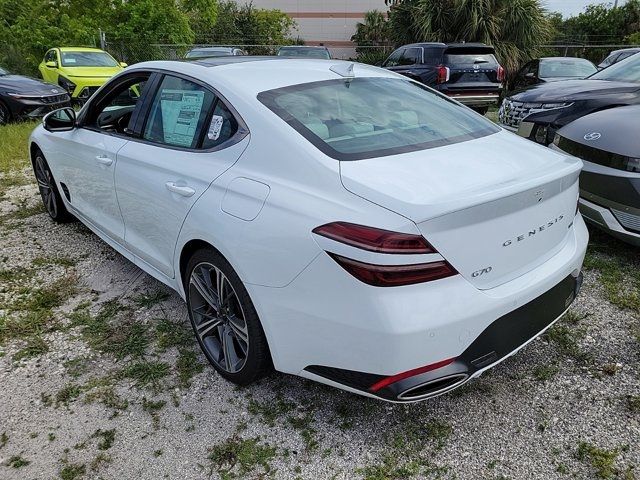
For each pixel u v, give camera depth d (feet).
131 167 9.80
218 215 7.60
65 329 9.98
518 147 8.25
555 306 7.59
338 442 7.25
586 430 7.32
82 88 37.52
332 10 138.62
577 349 9.02
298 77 8.92
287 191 6.97
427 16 59.26
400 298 5.98
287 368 7.23
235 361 8.21
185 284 8.97
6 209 16.85
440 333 6.10
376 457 7.00
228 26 110.01
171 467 6.91
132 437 7.39
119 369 8.84
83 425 7.62
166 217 8.84
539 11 59.21
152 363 8.96
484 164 7.22
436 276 6.07
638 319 9.82
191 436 7.40
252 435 7.40
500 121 21.47
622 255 12.49
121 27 60.90
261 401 8.05
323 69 9.52
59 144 12.87
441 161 7.17
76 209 13.17
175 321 10.16
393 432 7.40
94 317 10.34
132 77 10.67
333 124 7.79
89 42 58.70
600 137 11.89
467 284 6.31
